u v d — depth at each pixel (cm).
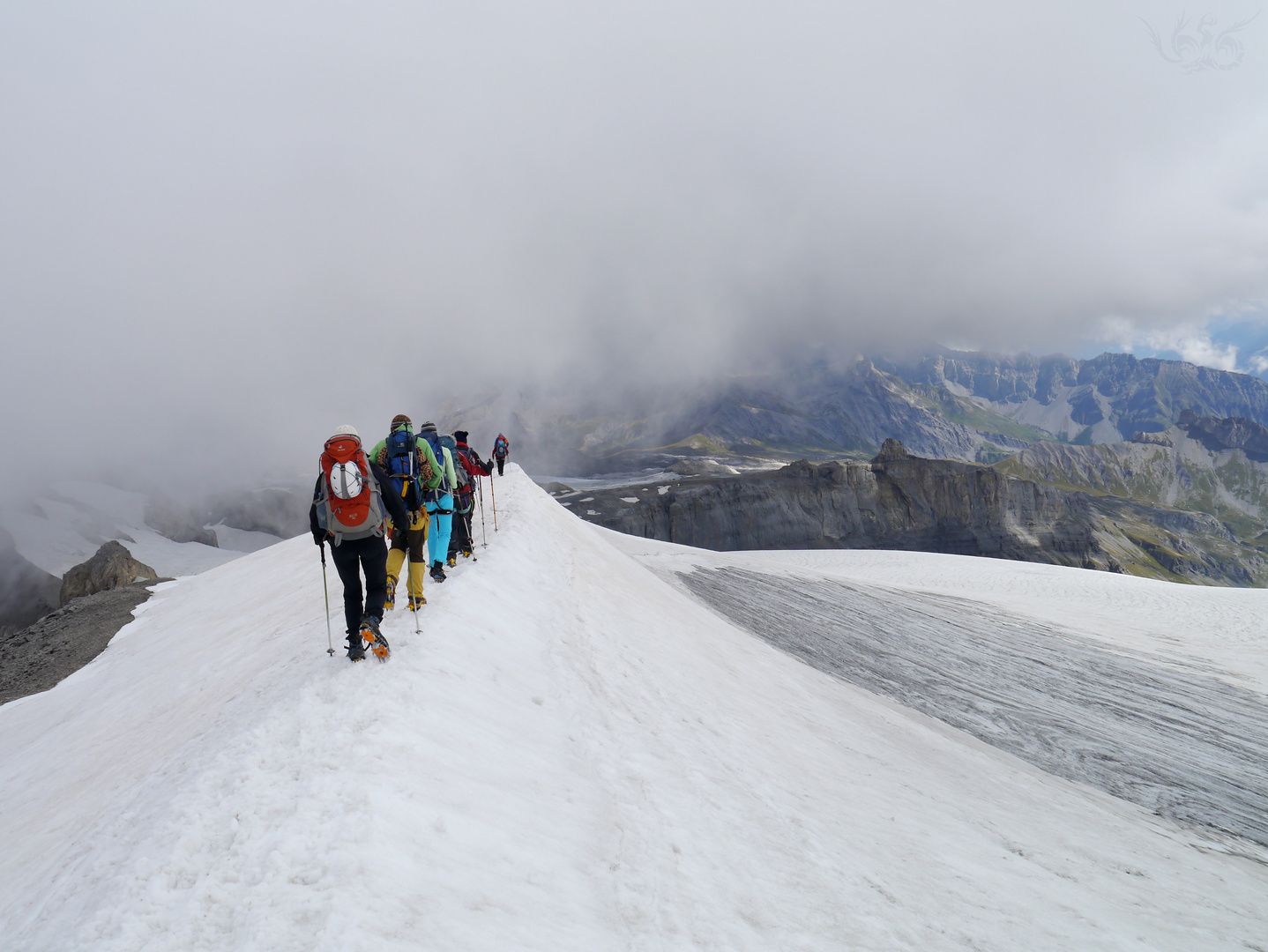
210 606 2058
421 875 320
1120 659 2428
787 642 2005
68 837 512
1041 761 1357
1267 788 1354
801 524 18150
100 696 1353
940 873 573
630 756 574
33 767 976
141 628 2142
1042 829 847
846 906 447
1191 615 3362
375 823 342
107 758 822
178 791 392
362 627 544
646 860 412
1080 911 589
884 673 1845
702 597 2509
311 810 350
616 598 1358
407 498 672
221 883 304
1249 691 2103
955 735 1386
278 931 271
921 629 2636
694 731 715
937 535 19125
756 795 595
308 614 1138
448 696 524
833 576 4056
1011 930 500
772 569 3881
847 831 593
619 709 685
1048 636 2784
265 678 627
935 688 1784
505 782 445
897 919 453
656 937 340
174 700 1002
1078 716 1689
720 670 1154
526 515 1575
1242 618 3272
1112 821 1016
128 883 307
